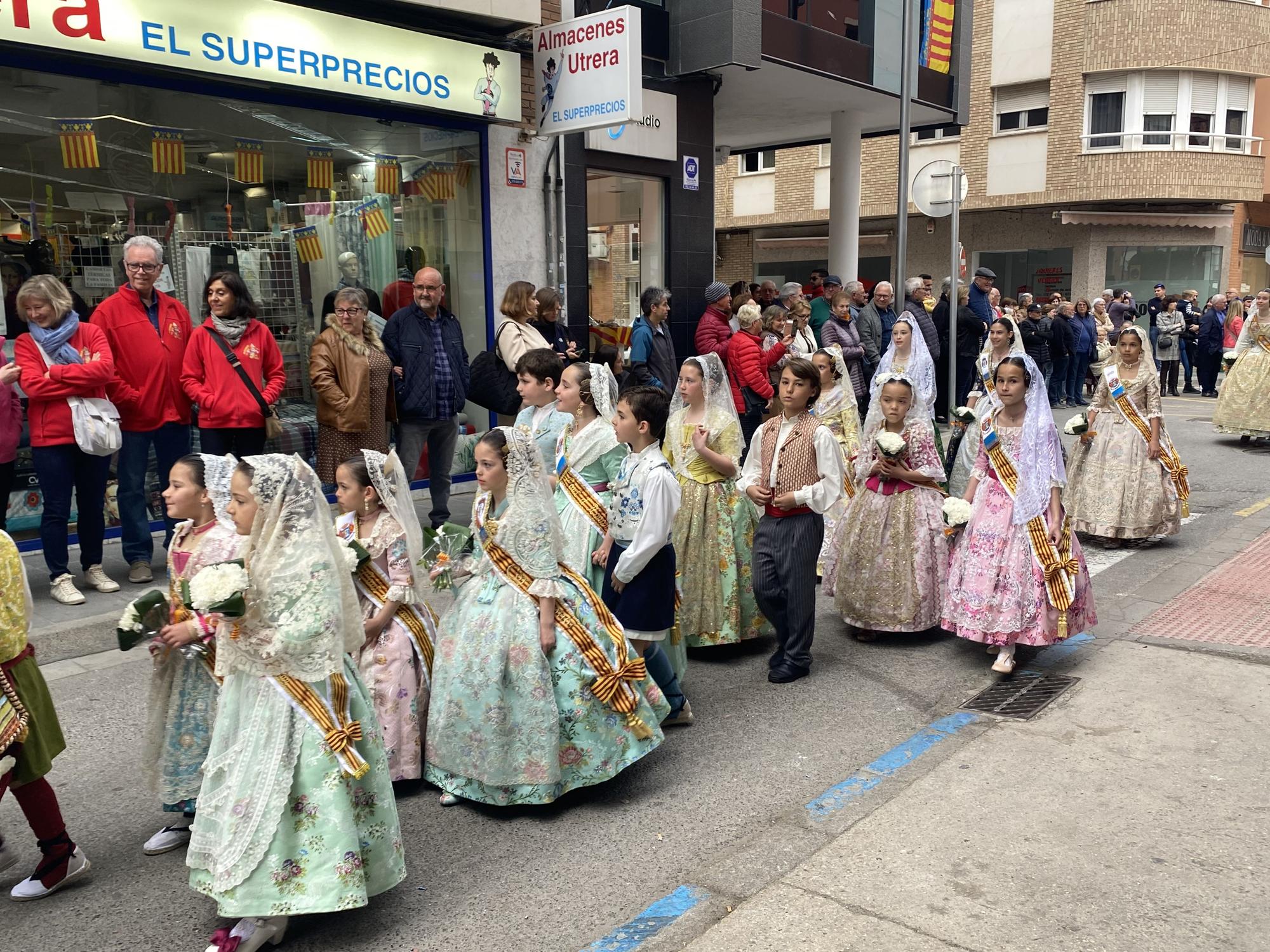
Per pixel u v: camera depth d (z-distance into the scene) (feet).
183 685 11.70
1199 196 72.69
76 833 12.60
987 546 17.21
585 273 34.06
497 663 12.62
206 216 25.75
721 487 18.51
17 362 19.39
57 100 22.80
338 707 10.24
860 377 36.35
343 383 23.65
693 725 15.69
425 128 29.48
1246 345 40.24
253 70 23.85
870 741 14.94
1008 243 79.20
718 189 88.99
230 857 9.72
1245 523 27.86
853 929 10.09
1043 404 17.02
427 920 10.64
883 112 45.19
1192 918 10.14
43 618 18.94
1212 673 16.85
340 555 10.64
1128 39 70.54
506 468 13.05
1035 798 12.78
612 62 28.40
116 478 24.38
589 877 11.44
